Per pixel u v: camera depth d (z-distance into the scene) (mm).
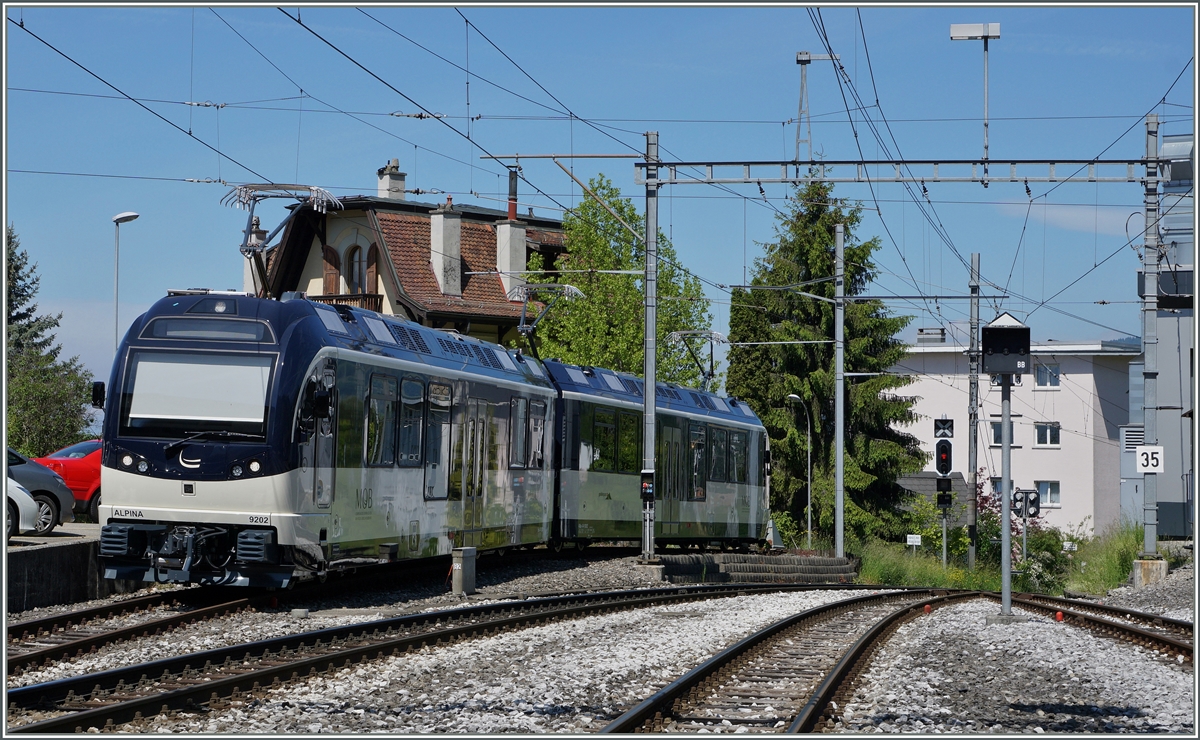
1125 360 104062
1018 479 103062
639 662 18875
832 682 15789
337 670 16844
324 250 67312
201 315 24000
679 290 65938
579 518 38875
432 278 65938
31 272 95875
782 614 29219
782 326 87062
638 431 43000
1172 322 59500
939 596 40125
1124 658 21156
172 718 13180
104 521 23656
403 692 15406
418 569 32344
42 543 28031
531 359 37438
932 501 96562
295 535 23297
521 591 31031
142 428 23547
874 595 37719
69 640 18859
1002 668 19516
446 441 29922
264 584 23250
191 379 23625
